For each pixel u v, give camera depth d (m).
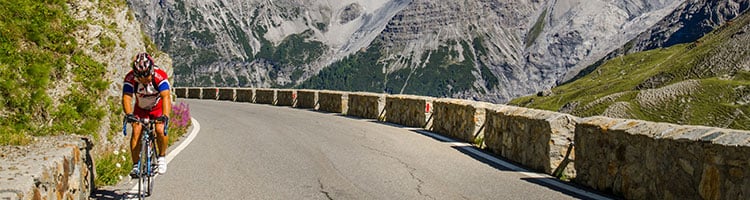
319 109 29.86
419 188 8.27
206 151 12.18
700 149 6.23
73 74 11.02
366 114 24.06
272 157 11.29
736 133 5.99
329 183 8.56
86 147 7.66
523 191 8.13
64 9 12.09
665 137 6.84
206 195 7.61
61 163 6.12
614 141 7.96
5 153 6.33
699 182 6.25
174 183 8.46
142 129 7.04
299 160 10.90
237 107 30.70
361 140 14.52
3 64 9.84
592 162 8.54
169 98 7.11
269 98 36.81
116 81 12.20
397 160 11.05
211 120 20.95
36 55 10.59
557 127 9.52
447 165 10.51
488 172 9.78
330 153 11.95
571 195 7.90
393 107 21.72
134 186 8.27
